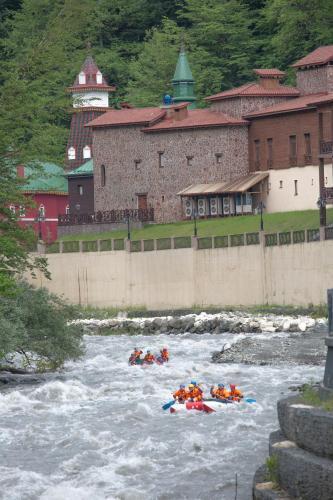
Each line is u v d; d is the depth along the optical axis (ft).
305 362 447.01
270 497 195.42
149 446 276.41
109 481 245.24
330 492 188.14
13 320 383.86
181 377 411.34
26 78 414.21
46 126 412.98
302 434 197.67
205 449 271.69
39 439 290.15
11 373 419.74
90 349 544.62
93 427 304.50
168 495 233.55
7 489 240.32
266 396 352.28
